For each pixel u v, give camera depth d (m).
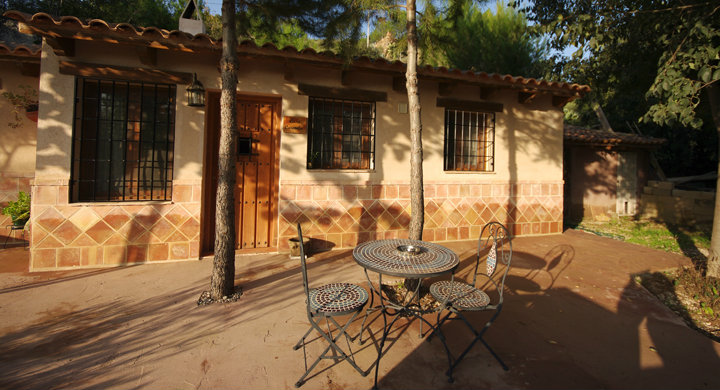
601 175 9.48
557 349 2.73
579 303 3.67
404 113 5.91
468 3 4.55
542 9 5.93
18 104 5.33
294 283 4.04
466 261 5.14
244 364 2.43
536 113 6.91
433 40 4.64
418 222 3.84
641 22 4.97
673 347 2.81
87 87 4.64
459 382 2.28
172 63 4.74
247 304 3.44
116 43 4.22
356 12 4.15
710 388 2.29
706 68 3.62
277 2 4.19
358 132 5.84
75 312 3.18
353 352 2.62
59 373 2.27
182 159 4.77
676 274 4.71
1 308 3.22
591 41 4.73
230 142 3.53
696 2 4.21
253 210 5.46
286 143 5.25
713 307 3.75
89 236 4.43
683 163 11.98
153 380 2.23
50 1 9.36
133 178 4.86
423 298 3.69
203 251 5.12
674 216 8.98
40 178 4.25
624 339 2.93
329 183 5.47
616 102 11.68
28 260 4.74
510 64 10.98
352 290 2.70
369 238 5.73
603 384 2.30
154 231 4.66
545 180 6.99
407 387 2.22
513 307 3.52
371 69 5.15
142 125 4.86
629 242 6.64
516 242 6.38
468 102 6.29
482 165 6.70
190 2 5.64
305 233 5.37
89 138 4.65
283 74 5.20
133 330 2.88
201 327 2.95
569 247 6.06
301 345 2.69
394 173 5.87
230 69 3.49
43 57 4.25
